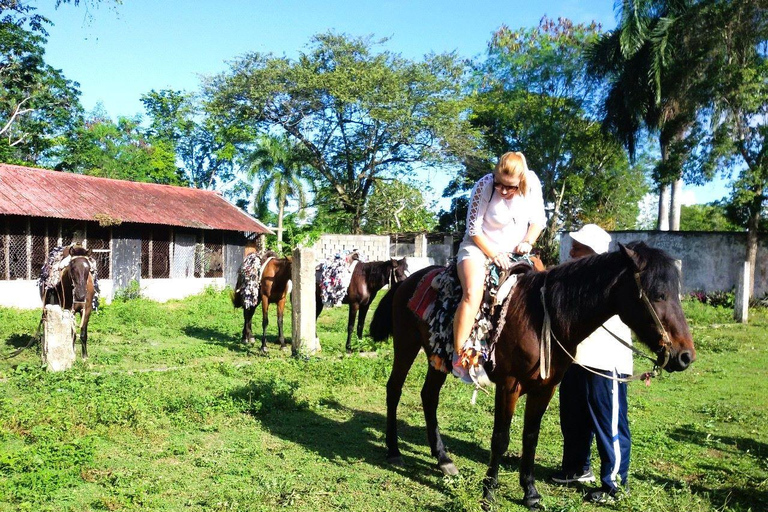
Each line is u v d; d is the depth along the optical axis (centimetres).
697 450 580
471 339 419
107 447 543
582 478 490
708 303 2111
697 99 2061
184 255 2217
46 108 2939
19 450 507
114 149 4072
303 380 816
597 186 3894
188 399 668
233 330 1339
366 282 1113
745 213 2128
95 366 883
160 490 452
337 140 3519
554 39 3706
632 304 388
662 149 2431
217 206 2467
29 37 2220
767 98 1945
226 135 4325
